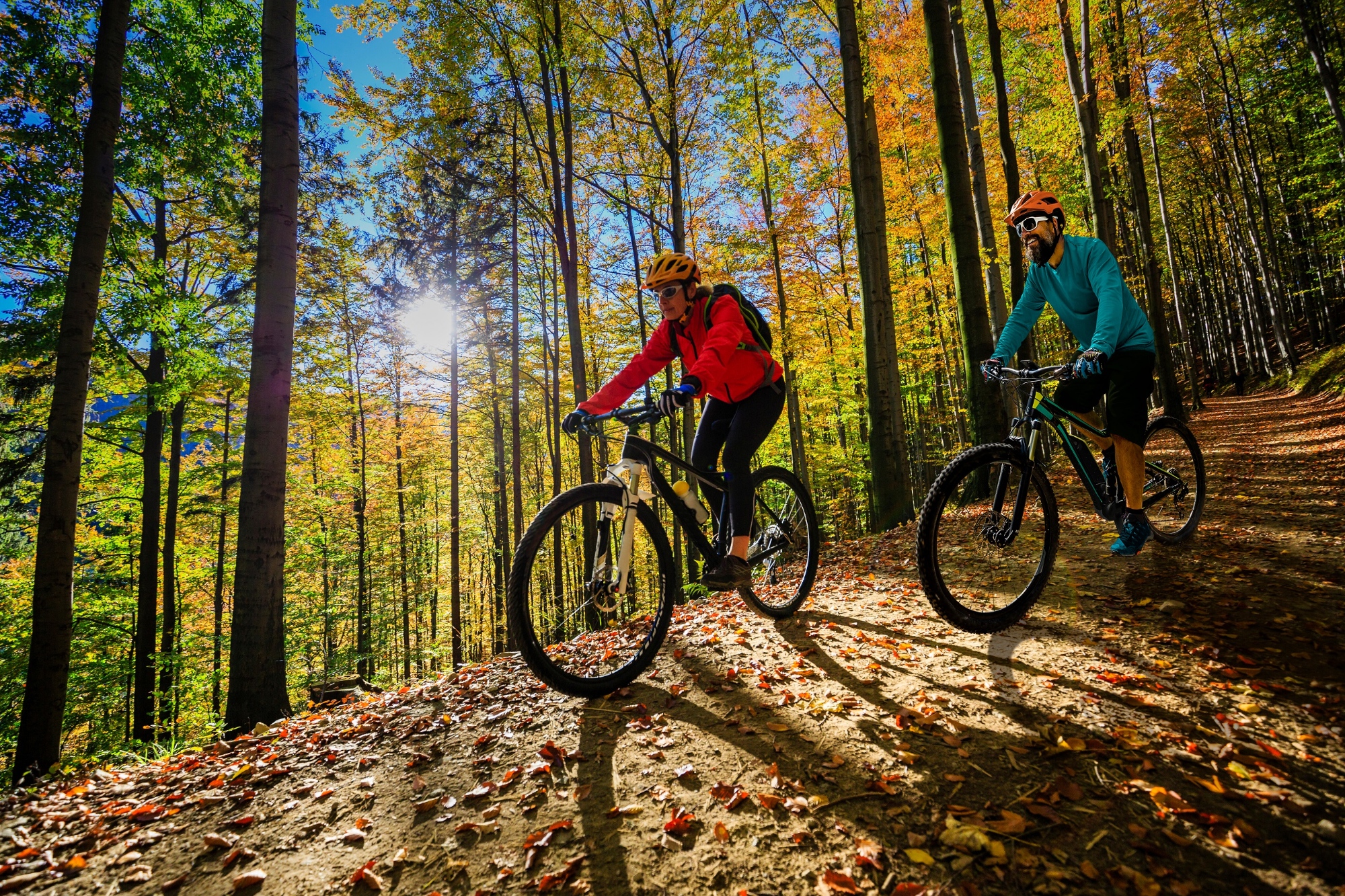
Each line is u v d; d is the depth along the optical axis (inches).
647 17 478.9
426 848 66.9
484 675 122.1
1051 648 99.7
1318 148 752.3
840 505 820.6
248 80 346.6
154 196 390.3
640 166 586.6
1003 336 126.6
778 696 93.7
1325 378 635.5
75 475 232.5
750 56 492.1
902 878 54.1
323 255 589.9
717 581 110.7
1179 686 83.0
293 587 713.6
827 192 600.7
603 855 62.0
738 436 112.9
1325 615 99.3
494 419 724.7
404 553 865.5
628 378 116.0
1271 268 832.3
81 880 66.7
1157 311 569.3
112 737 521.0
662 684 103.8
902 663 101.1
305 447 759.1
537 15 439.8
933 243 614.2
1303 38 678.5
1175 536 152.0
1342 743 66.4
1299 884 49.2
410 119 494.6
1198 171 944.9
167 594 487.5
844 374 654.5
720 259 590.6
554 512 93.9
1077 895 50.1
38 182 285.9
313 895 61.5
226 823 75.5
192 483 536.7
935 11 274.4
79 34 302.2
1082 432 123.0
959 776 67.5
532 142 514.9
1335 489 207.6
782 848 59.9
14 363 315.0
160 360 430.6
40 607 219.9
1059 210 119.9
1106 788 63.2
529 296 717.9
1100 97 498.6
